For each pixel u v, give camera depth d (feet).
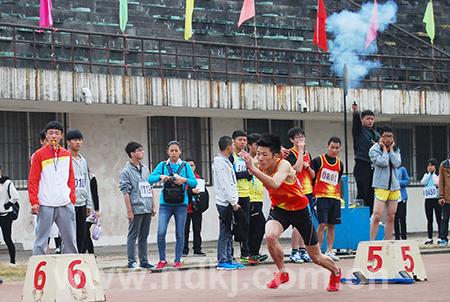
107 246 94.38
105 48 87.92
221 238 60.90
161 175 61.05
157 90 88.28
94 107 88.28
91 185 65.82
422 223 115.96
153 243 96.53
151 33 100.12
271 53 106.01
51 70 81.97
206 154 102.63
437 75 114.62
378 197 62.18
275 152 43.39
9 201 66.28
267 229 44.34
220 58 95.35
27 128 91.15
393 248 48.37
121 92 85.97
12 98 79.25
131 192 60.54
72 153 58.54
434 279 50.11
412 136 116.88
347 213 70.64
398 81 107.96
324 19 100.53
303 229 44.19
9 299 45.80
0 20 90.89
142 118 98.94
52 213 50.26
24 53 90.74
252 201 64.28
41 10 85.25
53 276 41.57
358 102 101.86
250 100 94.58
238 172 61.93
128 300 43.73
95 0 97.60
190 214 78.28
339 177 64.13
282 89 96.94
